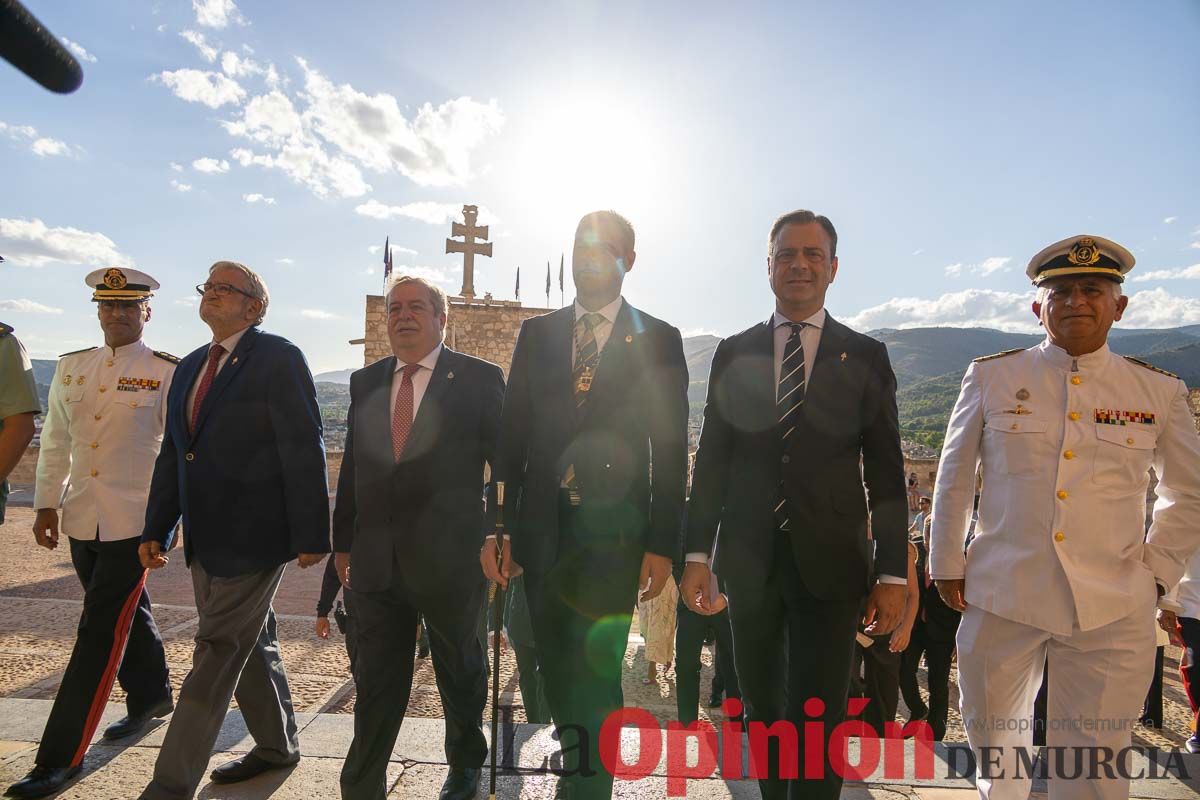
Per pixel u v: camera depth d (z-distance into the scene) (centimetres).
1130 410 236
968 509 258
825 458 229
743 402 247
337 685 503
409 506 269
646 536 236
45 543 332
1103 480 232
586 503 232
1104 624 221
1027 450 240
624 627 231
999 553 240
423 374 291
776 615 236
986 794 241
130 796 264
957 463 257
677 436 239
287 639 630
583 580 229
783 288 245
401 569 264
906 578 223
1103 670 222
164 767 240
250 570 263
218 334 291
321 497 276
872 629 223
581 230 250
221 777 276
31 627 617
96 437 308
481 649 307
